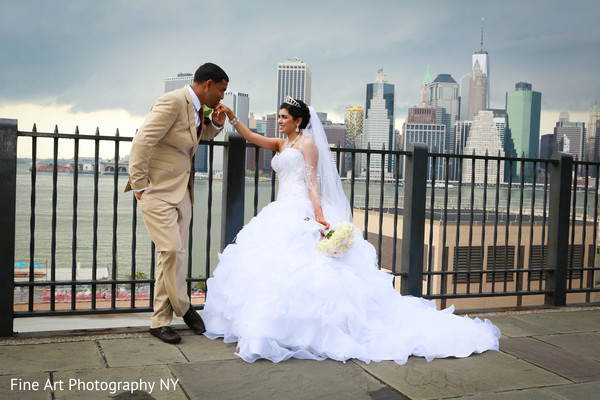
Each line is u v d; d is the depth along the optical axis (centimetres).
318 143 371
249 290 318
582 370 305
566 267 479
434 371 295
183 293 332
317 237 342
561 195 473
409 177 422
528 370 302
